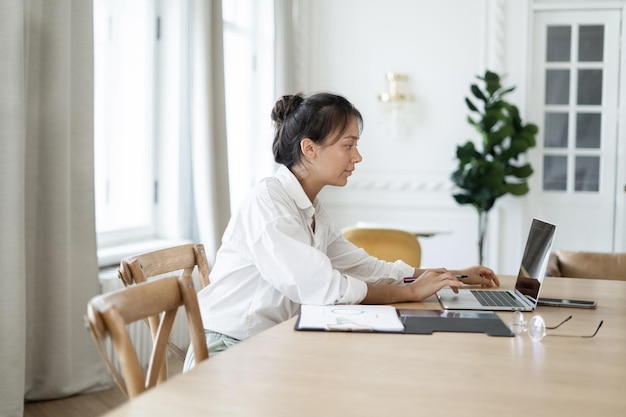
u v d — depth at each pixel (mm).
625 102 6293
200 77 4695
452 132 6512
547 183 6480
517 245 6449
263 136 6082
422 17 6527
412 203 6582
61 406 3391
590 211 6426
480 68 6441
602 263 4145
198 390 1292
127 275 1992
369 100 6633
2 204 2992
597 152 6387
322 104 2186
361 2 6617
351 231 4031
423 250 6598
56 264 3375
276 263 2039
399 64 6578
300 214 2205
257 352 1565
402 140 6578
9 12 2979
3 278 3000
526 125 6066
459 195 6039
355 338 1717
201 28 4664
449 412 1203
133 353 1376
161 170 4781
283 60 5996
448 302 2191
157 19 4699
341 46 6664
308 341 1675
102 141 4414
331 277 2029
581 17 6332
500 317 2029
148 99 4629
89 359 3607
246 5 5969
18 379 3055
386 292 2166
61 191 3359
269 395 1271
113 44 4457
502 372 1454
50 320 3402
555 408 1236
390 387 1335
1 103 2980
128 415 1159
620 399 1291
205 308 2150
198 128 4723
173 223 4793
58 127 3336
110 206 4527
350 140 2209
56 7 3305
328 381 1364
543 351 1637
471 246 6508
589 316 2080
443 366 1488
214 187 4750
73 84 3494
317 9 6699
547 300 2289
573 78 6383
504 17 6379
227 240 2170
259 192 2127
